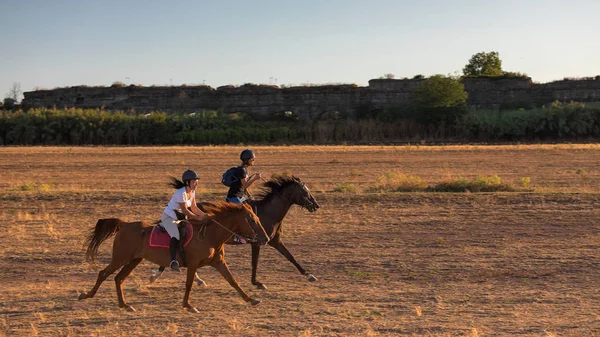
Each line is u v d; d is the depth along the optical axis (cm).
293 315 1027
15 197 2256
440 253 1461
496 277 1262
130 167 3619
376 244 1554
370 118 7712
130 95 8419
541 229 1695
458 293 1152
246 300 1054
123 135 7281
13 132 7244
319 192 2295
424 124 7456
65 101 8538
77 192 2370
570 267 1330
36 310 1066
